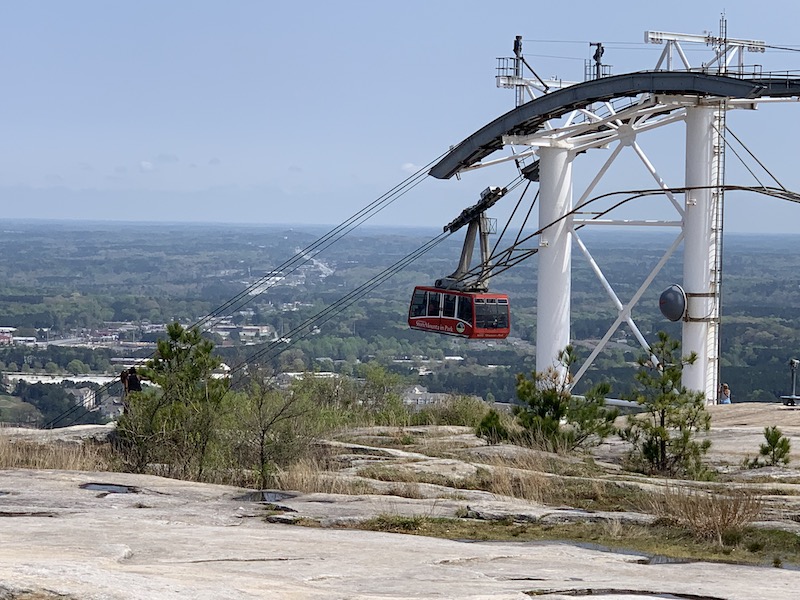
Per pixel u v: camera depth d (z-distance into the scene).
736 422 33.06
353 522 12.53
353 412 31.97
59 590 5.65
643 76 42.59
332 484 16.19
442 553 9.54
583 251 49.53
